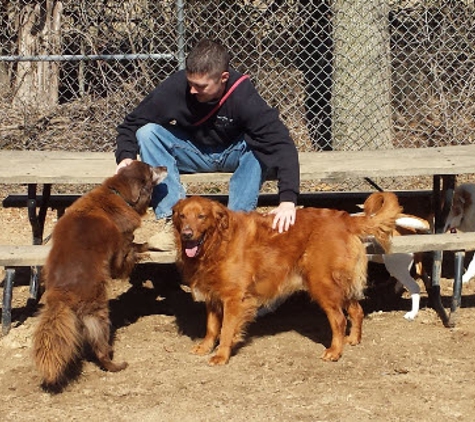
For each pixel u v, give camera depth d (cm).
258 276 443
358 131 704
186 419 394
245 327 470
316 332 480
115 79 724
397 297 530
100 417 396
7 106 733
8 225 631
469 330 481
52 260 424
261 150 466
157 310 511
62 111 723
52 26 721
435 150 530
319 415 396
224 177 486
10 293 469
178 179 476
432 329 484
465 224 550
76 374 433
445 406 404
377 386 420
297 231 447
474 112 743
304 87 736
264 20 740
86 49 729
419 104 753
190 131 474
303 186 687
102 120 716
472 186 550
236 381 424
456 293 480
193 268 441
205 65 440
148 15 718
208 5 722
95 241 431
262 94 742
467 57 739
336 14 691
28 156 516
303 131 732
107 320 429
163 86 466
